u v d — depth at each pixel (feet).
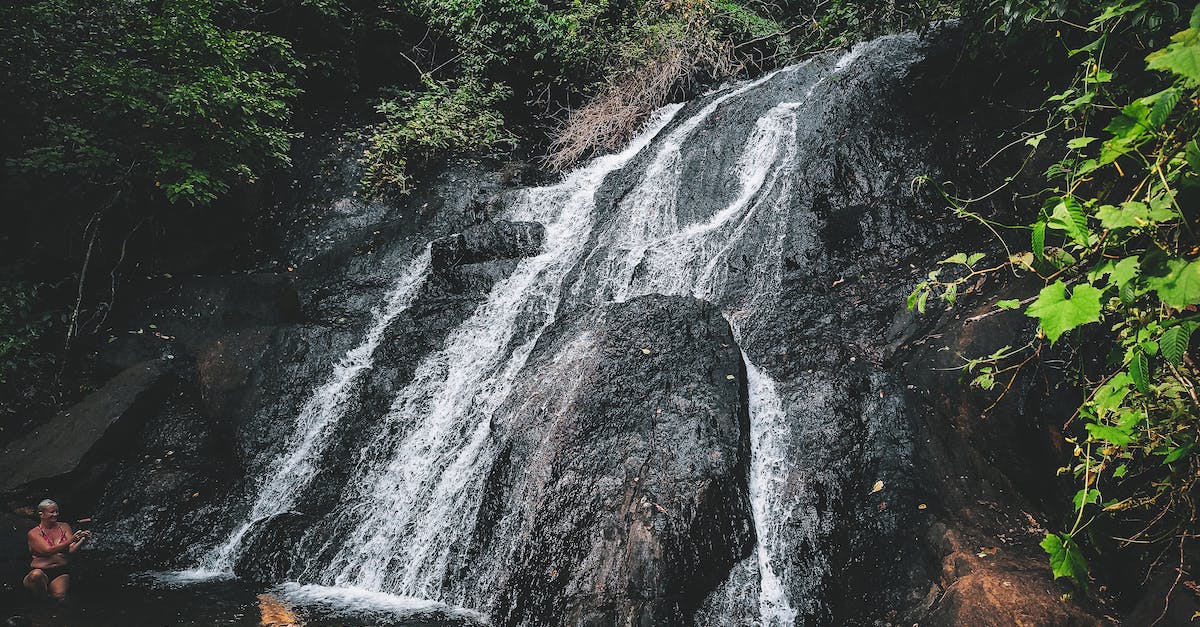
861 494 16.70
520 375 20.85
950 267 20.36
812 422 18.26
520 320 24.86
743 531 16.24
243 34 31.19
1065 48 18.57
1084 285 7.40
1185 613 11.10
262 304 26.61
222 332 26.00
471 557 17.79
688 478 16.47
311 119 34.91
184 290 26.96
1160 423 9.90
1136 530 13.47
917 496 16.17
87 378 24.94
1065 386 15.23
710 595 15.28
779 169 25.99
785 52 38.01
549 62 38.55
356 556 19.27
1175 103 6.98
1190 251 7.94
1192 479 10.85
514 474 18.35
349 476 21.80
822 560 16.02
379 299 27.37
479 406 21.79
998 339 16.88
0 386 23.52
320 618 16.42
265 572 19.17
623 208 29.01
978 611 13.05
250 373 24.16
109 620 16.12
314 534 19.83
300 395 23.99
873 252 22.47
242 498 21.70
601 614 14.98
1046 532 14.75
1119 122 7.48
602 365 19.58
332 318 26.68
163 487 21.45
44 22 25.14
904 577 15.03
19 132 25.38
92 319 26.16
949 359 17.46
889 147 24.29
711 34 37.99
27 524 19.95
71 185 26.07
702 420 17.65
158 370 24.44
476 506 18.63
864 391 18.44
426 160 32.81
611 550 15.78
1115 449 11.11
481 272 27.32
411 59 39.99
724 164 28.22
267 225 30.27
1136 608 11.96
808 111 27.35
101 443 21.95
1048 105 20.70
